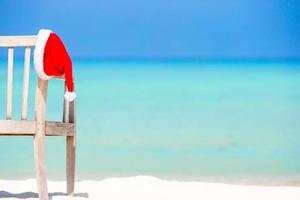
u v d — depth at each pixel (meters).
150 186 7.96
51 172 11.88
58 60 5.93
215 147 17.05
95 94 29.56
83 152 16.00
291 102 27.58
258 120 22.38
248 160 14.53
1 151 14.52
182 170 13.23
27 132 5.78
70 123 6.31
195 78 38.12
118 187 7.82
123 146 17.16
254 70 41.84
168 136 18.88
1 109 22.81
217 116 23.22
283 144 17.34
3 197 6.58
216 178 11.62
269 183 10.63
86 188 7.71
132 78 37.22
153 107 25.61
